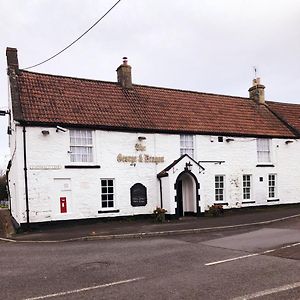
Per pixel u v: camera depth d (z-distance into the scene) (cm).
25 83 1916
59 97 1936
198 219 1912
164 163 2064
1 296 671
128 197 1948
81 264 913
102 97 2081
